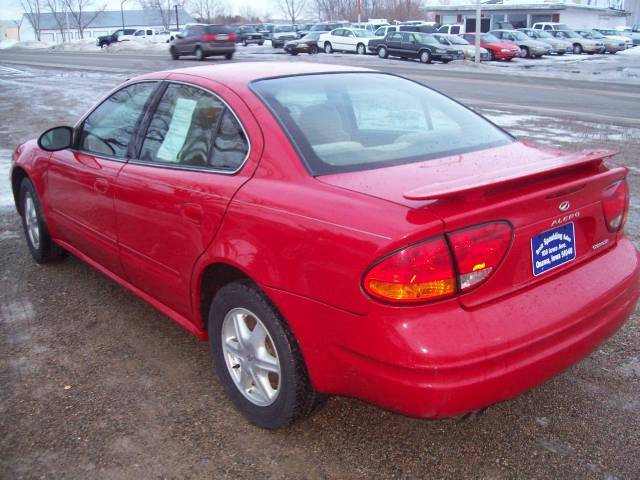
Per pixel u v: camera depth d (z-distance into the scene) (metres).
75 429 3.01
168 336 3.91
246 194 2.83
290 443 2.89
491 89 18.48
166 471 2.73
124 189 3.59
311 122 3.05
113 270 4.09
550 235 2.61
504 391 2.39
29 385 3.39
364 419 3.04
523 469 2.70
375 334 2.32
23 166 4.88
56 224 4.63
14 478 2.70
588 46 40.50
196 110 3.36
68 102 16.41
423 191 2.30
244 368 2.99
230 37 32.38
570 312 2.55
